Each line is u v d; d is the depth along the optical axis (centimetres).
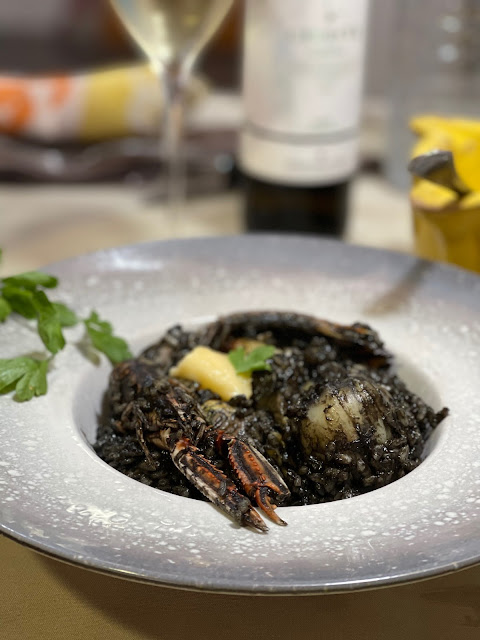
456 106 69
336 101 57
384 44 94
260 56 57
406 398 38
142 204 70
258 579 26
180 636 30
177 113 59
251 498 32
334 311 43
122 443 36
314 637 30
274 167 59
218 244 46
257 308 44
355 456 34
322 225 61
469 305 42
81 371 39
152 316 43
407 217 69
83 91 71
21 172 73
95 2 109
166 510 30
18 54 104
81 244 63
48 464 32
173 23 53
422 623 31
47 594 32
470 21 68
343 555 28
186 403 35
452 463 33
